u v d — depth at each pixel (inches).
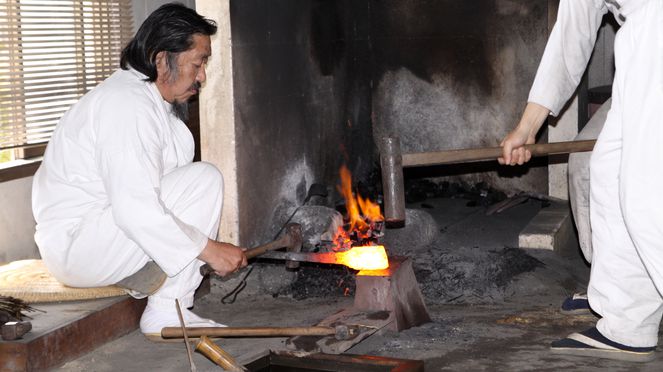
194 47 166.7
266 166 252.4
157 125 166.2
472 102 320.5
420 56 324.8
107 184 161.5
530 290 218.2
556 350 170.7
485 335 182.7
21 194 228.5
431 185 331.6
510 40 311.4
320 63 286.7
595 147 164.1
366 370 159.6
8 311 165.0
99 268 169.5
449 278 223.5
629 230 155.4
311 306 210.4
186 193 171.3
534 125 178.7
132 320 186.1
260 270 233.6
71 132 169.2
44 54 232.4
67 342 166.2
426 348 174.7
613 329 164.9
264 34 249.3
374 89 331.9
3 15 221.9
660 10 153.5
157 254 159.8
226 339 181.5
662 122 151.6
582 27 174.7
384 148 168.4
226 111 234.2
